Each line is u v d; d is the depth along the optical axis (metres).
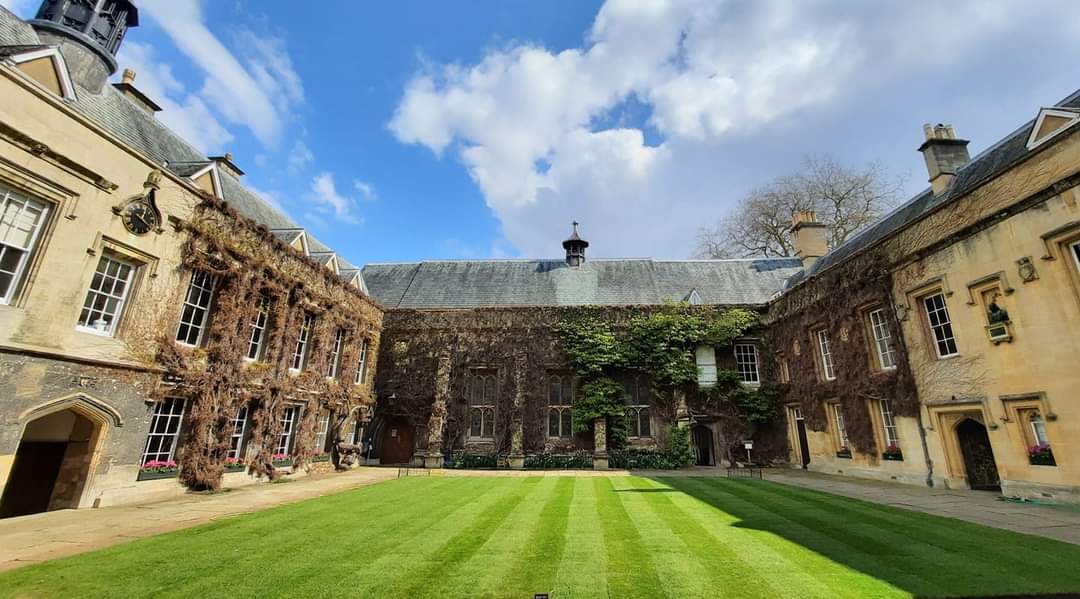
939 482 11.87
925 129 14.10
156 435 10.50
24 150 8.02
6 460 7.52
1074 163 9.10
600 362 20.11
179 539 6.52
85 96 10.07
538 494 10.84
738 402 19.81
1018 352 10.08
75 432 9.20
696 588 4.55
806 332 17.78
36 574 4.99
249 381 12.61
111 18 11.41
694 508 8.88
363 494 10.91
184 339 11.13
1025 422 10.04
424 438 20.27
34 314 8.05
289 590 4.54
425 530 7.07
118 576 4.93
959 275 11.46
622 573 5.00
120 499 9.36
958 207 11.50
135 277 9.97
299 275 14.85
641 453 19.19
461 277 25.56
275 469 13.57
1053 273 9.47
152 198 10.20
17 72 7.88
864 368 14.47
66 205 8.62
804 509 8.74
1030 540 6.31
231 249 12.00
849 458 15.22
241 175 17.03
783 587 4.57
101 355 9.12
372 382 20.61
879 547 5.99
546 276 25.31
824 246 21.50
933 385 12.12
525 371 20.41
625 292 23.89
